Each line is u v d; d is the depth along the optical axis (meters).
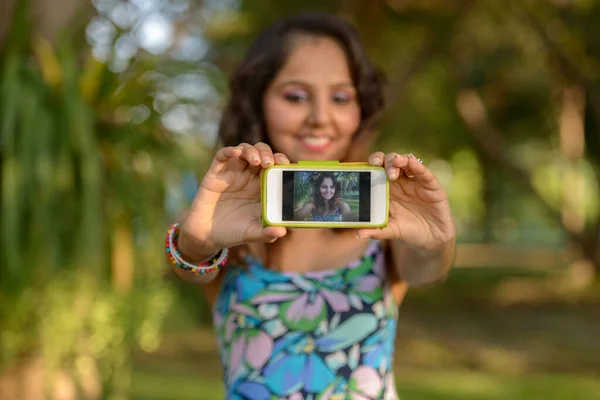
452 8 9.90
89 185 3.12
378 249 1.73
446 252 1.54
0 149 3.20
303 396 1.59
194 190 3.57
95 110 3.38
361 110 1.87
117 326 3.47
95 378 3.57
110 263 3.44
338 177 1.44
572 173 16.36
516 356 7.89
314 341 1.62
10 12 3.31
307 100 1.78
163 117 3.50
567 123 15.48
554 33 10.45
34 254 3.20
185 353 7.90
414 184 1.49
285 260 1.68
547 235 37.31
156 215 3.54
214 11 10.42
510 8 10.33
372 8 9.41
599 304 12.58
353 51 1.81
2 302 3.32
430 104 14.23
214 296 1.88
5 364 3.35
